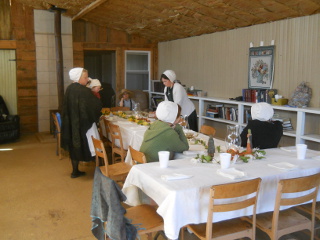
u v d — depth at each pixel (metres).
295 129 4.97
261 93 5.36
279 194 2.27
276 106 4.92
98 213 2.21
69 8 7.23
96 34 8.45
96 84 5.25
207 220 2.19
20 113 7.91
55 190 4.31
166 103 3.08
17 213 3.62
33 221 3.43
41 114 8.06
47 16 7.84
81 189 4.35
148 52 9.08
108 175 3.58
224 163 2.59
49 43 7.93
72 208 3.75
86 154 4.52
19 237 3.10
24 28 7.72
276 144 3.33
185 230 3.14
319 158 2.92
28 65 7.84
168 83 4.99
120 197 2.10
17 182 4.61
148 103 9.03
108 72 10.52
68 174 4.96
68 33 8.05
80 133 4.47
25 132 8.00
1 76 7.75
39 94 7.99
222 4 5.04
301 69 4.82
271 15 5.02
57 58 7.57
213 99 6.29
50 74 8.02
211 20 5.96
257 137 3.24
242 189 2.19
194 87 7.49
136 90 8.68
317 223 3.12
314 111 4.38
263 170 2.59
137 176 2.60
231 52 6.20
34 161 5.67
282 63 5.13
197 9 5.55
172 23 6.83
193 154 3.07
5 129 6.89
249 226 2.41
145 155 3.01
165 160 2.62
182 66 7.95
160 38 8.56
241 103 5.59
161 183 2.31
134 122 4.99
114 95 9.22
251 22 5.53
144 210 2.63
